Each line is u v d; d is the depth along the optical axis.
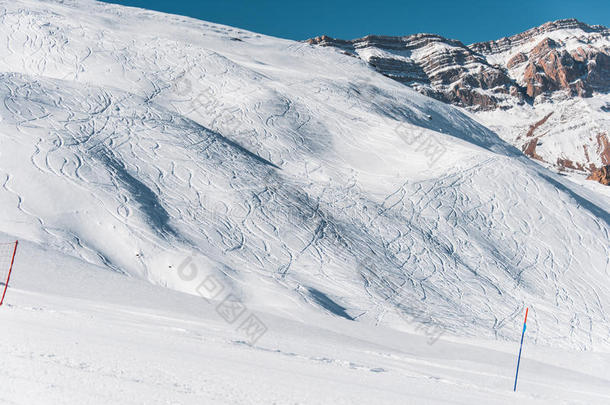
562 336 26.77
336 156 44.94
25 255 18.59
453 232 35.53
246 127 46.28
